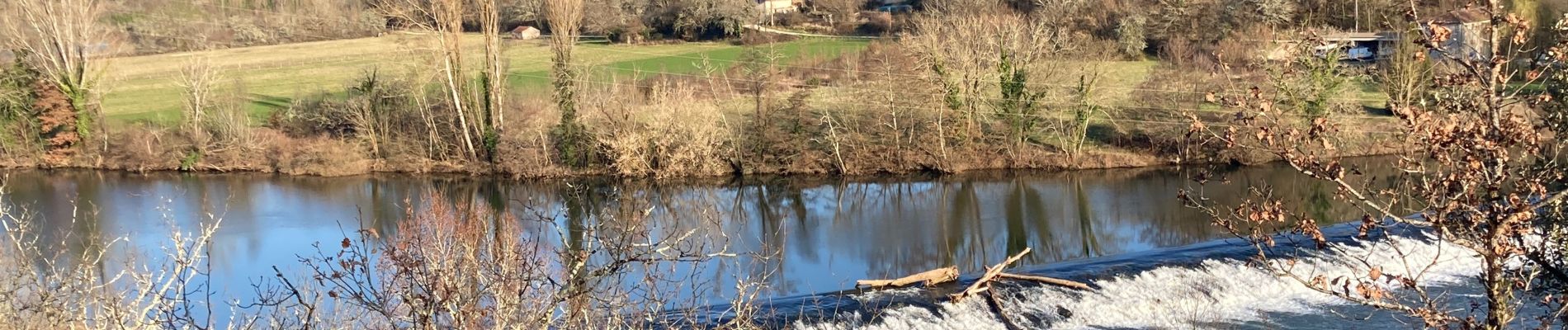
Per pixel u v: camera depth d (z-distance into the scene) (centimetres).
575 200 3778
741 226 3812
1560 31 945
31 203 4247
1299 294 2567
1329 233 2955
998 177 4791
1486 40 1009
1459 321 946
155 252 3041
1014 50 4900
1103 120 5197
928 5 6900
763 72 5294
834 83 5281
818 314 2292
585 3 7306
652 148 4966
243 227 3822
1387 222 2991
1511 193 874
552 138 5166
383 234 3556
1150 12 5581
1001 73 4919
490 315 976
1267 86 2762
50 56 5406
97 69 5706
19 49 5434
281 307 1346
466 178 5078
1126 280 2620
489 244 1193
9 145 5400
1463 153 920
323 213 4144
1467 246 903
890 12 7981
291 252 3322
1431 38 884
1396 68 2898
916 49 4994
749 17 7425
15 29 5356
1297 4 4669
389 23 7494
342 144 5300
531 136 5091
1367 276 2586
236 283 2772
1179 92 4756
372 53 6969
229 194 4612
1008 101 4891
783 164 4997
